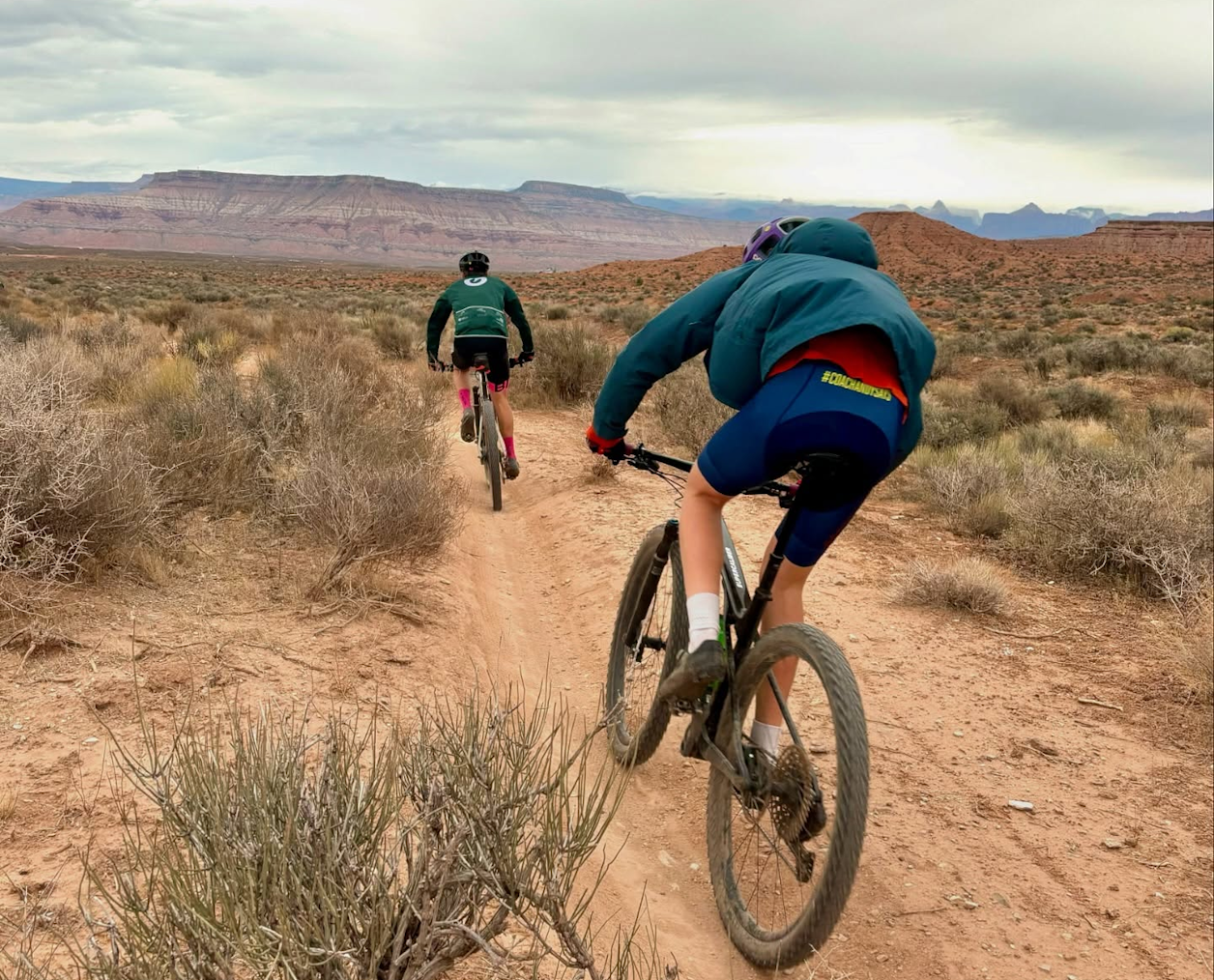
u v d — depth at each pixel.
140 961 1.87
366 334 22.19
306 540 6.03
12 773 3.21
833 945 3.12
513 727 2.87
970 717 4.84
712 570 2.97
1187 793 4.25
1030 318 56.50
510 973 2.29
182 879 1.95
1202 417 17.19
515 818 2.14
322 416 8.04
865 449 2.65
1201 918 3.41
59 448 4.89
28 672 3.92
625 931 2.99
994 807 4.04
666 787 4.03
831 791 3.85
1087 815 4.04
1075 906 3.44
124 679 3.92
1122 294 80.88
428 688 4.39
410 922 2.10
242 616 4.80
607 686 4.45
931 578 6.44
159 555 5.32
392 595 5.34
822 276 2.74
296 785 2.12
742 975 2.95
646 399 13.52
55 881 2.68
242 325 21.02
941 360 23.94
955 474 9.63
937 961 3.09
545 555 7.39
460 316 8.60
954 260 148.25
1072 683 5.34
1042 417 17.22
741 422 2.77
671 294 77.81
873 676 5.22
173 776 2.30
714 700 3.31
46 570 4.70
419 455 8.24
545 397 14.09
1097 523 7.29
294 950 1.83
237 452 6.91
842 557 7.48
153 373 11.09
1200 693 5.18
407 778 2.35
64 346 11.20
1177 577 6.99
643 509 8.23
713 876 3.27
